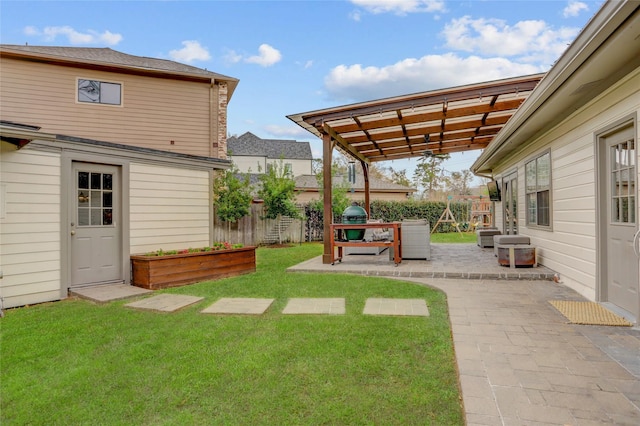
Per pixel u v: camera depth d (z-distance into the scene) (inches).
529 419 79.9
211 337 134.0
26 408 90.1
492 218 522.6
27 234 190.9
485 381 96.6
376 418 83.4
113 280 227.3
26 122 406.3
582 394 89.7
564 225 216.4
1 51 390.3
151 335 137.4
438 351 118.0
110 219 228.2
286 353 118.3
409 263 289.3
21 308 182.5
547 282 222.1
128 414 87.0
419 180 1299.2
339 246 299.3
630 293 150.7
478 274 234.8
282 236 575.8
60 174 204.1
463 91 242.8
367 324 144.9
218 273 250.2
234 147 1195.9
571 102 186.9
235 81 496.4
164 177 255.8
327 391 95.2
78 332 142.6
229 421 83.4
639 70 133.3
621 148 158.4
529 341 124.3
